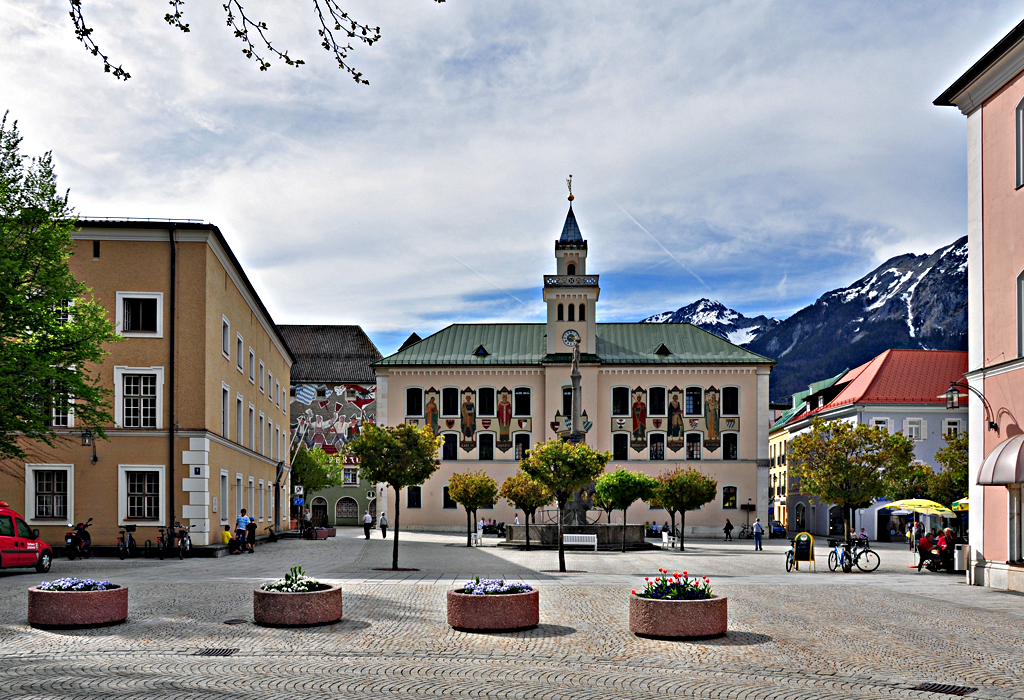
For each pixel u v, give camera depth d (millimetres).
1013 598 22375
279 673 12375
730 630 16234
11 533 27125
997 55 25516
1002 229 26109
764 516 70562
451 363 73312
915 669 12945
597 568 33031
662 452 71875
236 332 45531
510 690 11547
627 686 11812
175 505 37031
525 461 32500
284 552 41812
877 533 72438
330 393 97438
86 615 15906
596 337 75625
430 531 71750
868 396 75125
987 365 26656
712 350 74125
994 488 25828
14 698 10867
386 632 15672
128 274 37750
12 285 30062
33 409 30234
